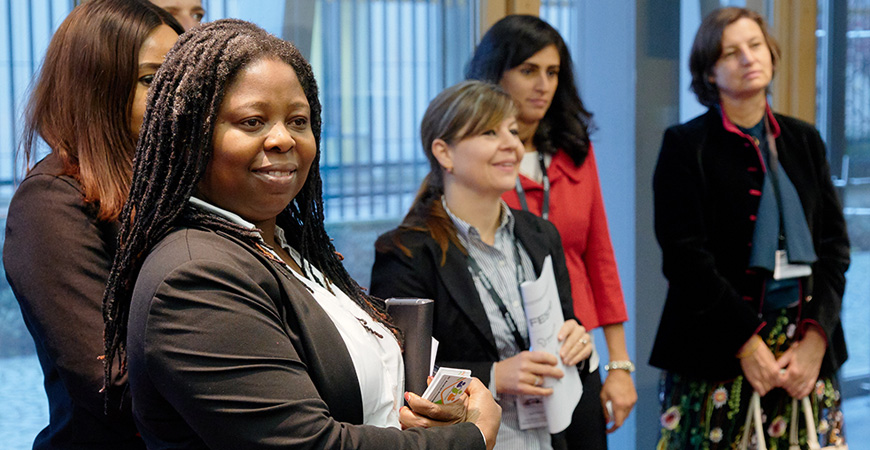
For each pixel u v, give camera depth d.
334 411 1.07
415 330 1.27
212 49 1.05
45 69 1.41
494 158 1.95
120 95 1.38
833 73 3.98
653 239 3.53
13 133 2.29
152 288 0.95
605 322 2.53
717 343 2.49
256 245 1.08
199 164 1.04
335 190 2.84
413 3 2.95
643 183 3.49
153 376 0.94
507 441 1.91
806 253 2.53
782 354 2.56
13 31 2.27
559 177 2.50
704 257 2.50
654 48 3.47
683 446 2.62
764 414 2.58
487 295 1.94
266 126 1.07
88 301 1.26
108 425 1.27
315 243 1.28
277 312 1.03
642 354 3.53
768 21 3.77
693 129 2.64
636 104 3.44
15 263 1.29
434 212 2.00
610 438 3.61
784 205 2.55
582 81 3.44
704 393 2.58
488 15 3.02
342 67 2.82
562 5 3.35
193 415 0.94
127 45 1.38
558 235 2.14
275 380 0.96
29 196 1.31
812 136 2.71
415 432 1.08
